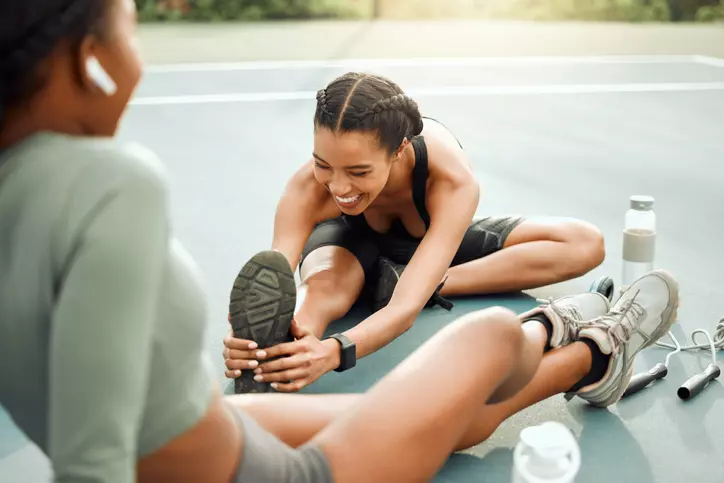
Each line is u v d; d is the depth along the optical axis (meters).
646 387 2.32
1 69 0.92
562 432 1.42
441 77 8.45
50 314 0.92
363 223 2.76
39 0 0.91
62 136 0.96
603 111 6.90
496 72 8.83
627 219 3.04
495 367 1.37
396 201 2.58
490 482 1.88
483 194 4.37
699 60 9.86
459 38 11.95
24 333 0.94
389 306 2.30
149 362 1.00
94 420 0.88
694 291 3.00
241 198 4.27
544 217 2.99
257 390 2.09
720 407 2.22
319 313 2.51
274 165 5.00
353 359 2.18
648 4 15.15
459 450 1.80
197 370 1.09
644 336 2.10
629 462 1.97
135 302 0.89
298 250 2.51
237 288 2.05
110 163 0.91
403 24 13.90
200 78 8.18
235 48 10.45
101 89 0.99
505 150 5.46
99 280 0.87
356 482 1.21
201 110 6.67
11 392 1.02
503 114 6.71
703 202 4.25
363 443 1.23
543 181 4.66
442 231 2.41
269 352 2.10
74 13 0.93
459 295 2.93
